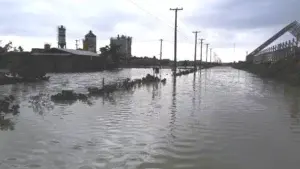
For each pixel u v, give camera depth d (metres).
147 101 17.70
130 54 137.88
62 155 7.66
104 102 17.11
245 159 7.44
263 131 10.28
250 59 110.12
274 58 56.97
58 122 11.49
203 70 82.69
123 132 10.02
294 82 30.31
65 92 18.38
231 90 24.84
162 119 12.24
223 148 8.32
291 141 9.05
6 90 23.58
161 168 6.82
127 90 24.50
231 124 11.34
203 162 7.21
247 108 15.21
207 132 10.11
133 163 7.12
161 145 8.56
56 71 61.88
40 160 7.30
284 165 7.05
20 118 12.20
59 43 94.12
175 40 54.62
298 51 41.22
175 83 32.78
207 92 23.16
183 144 8.68
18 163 7.10
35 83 31.05
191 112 13.96
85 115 12.98
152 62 120.56
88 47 114.75
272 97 19.92
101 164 7.05
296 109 14.89
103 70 75.62
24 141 8.87
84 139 9.14
